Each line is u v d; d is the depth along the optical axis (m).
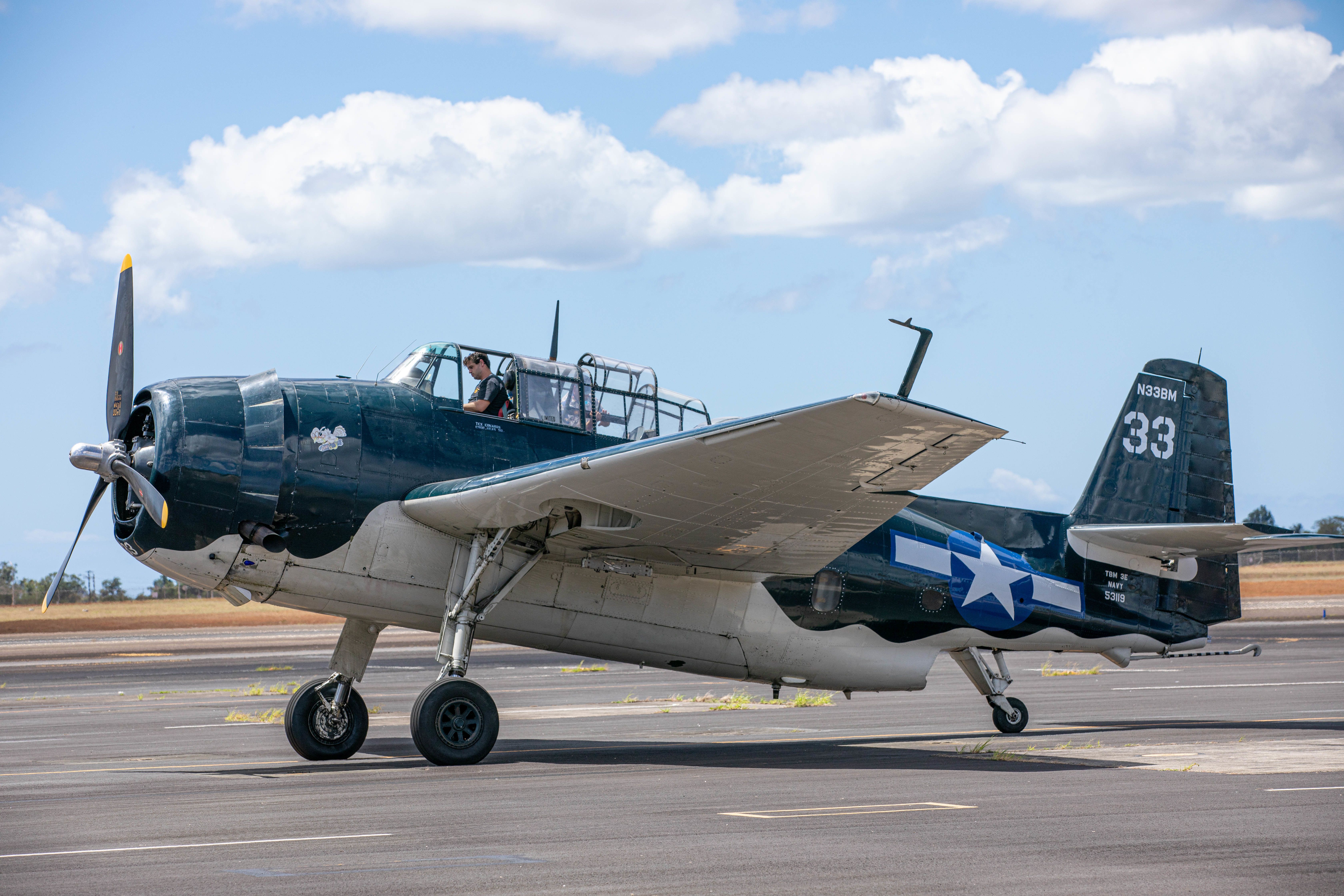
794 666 32.59
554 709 44.53
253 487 26.30
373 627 29.59
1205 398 39.31
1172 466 38.56
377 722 39.75
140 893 14.12
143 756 30.44
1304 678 59.25
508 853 16.42
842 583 32.66
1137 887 14.38
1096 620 36.50
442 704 26.92
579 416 30.00
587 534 27.17
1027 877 14.91
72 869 15.52
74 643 122.69
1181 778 24.45
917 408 21.22
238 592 27.30
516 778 24.88
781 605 31.92
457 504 26.42
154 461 26.11
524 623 29.27
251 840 17.52
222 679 68.50
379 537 27.36
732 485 24.98
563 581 29.33
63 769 27.58
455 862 15.80
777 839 17.42
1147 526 35.62
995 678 35.41
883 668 33.72
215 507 26.11
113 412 27.70
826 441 22.81
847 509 26.42
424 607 28.25
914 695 51.03
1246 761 27.53
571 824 18.84
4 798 22.47
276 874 15.09
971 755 29.31
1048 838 17.48
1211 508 39.00
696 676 64.12
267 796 22.34
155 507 25.61
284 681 66.12
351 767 27.31
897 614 33.50
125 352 27.80
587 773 25.67
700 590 30.89
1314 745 31.12
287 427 26.92
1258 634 108.31
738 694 51.66
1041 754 29.28
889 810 20.17
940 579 33.94
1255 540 35.09
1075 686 55.25
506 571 28.20
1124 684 56.16
